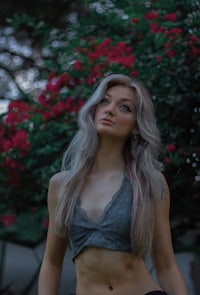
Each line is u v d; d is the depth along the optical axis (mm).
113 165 2547
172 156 3590
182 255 5875
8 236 5660
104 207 2420
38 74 6875
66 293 5648
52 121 4207
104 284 2404
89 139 2549
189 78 3762
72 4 7312
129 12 4254
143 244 2393
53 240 2600
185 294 2529
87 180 2521
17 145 4164
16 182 4484
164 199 2529
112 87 2557
